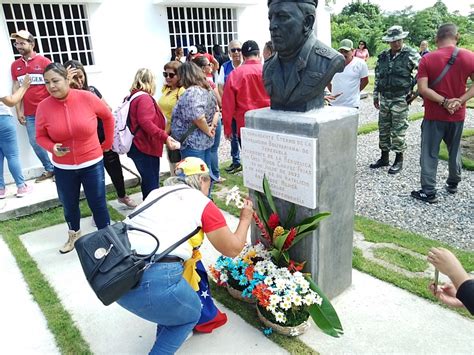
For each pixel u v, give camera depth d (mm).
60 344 2506
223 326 2570
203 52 7617
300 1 2277
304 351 2316
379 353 2279
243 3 8031
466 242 3537
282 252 2602
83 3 6270
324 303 2410
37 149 5402
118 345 2502
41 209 4746
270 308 2324
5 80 5523
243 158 2895
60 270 3410
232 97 4715
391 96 5223
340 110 2518
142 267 1826
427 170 4363
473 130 7512
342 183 2580
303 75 2400
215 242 1997
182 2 7230
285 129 2480
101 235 1904
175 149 3855
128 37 6883
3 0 5535
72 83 3689
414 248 3396
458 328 2449
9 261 3590
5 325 2732
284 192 2629
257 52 4676
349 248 2805
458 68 3975
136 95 3852
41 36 6070
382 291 2852
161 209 1960
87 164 3367
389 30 5062
